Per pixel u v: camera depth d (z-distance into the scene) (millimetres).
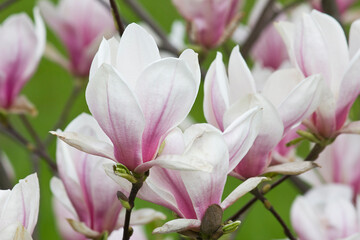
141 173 885
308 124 1023
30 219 906
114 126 866
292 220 1178
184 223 899
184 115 874
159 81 857
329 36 994
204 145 879
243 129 899
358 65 976
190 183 901
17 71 1317
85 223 1054
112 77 844
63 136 879
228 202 915
